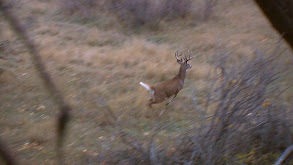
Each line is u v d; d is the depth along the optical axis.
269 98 20.22
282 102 21.62
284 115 17.64
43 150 20.02
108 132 21.72
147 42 39.69
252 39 40.94
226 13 53.00
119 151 18.16
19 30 7.41
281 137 17.39
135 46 37.09
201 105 24.41
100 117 23.45
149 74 30.83
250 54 33.47
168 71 31.27
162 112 24.03
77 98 26.12
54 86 7.51
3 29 38.09
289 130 17.39
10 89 27.81
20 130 22.36
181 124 22.80
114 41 40.09
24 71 30.84
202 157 15.63
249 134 17.06
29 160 18.70
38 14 48.94
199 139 16.06
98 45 39.31
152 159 15.67
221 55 29.39
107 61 33.69
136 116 24.03
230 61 29.48
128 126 22.67
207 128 16.69
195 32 44.16
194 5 51.84
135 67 32.59
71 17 48.50
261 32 44.47
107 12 48.59
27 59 32.66
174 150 17.11
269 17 11.84
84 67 32.38
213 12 51.97
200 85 28.41
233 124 16.83
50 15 49.03
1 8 7.19
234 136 16.80
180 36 42.62
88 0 49.12
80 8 49.09
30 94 27.23
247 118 17.17
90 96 26.52
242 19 50.50
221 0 58.28
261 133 17.30
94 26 45.41
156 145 18.89
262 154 17.12
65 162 18.56
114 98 26.58
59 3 50.97
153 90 24.64
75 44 38.97
